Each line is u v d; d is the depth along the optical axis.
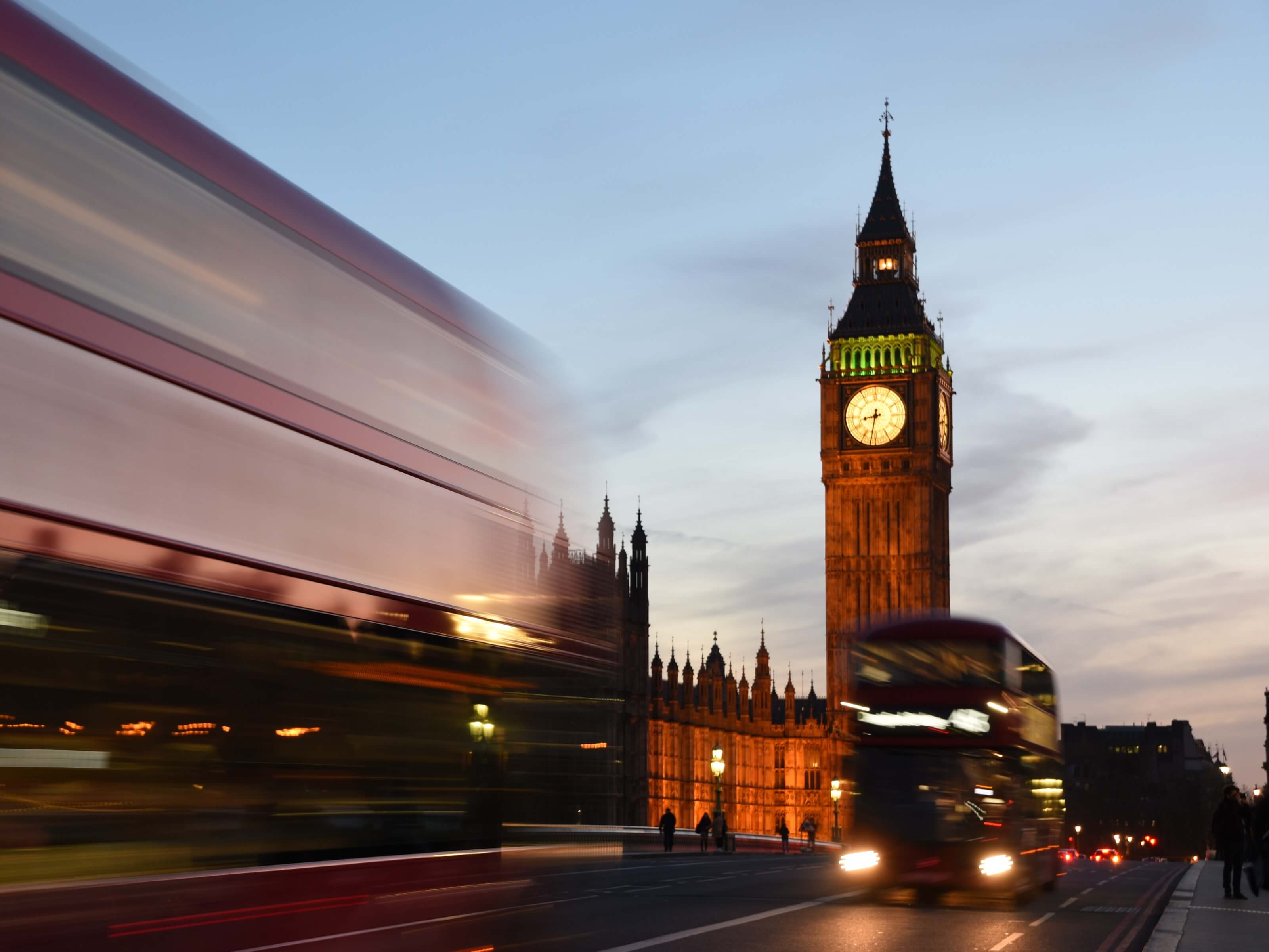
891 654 35.88
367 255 12.28
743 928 26.91
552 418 15.67
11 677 7.96
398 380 12.52
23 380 8.23
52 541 8.31
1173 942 24.77
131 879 8.76
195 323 9.86
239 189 10.55
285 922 10.23
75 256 8.77
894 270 182.88
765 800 170.50
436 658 12.66
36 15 9.01
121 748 8.76
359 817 11.36
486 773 13.47
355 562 11.55
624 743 123.31
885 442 176.50
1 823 7.84
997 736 34.81
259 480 10.37
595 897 35.97
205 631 9.59
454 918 12.62
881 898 36.38
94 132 9.07
